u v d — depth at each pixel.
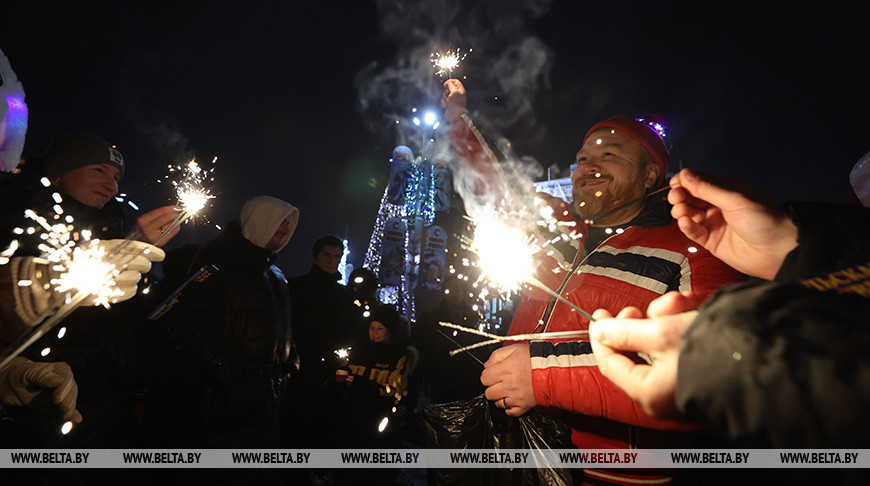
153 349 2.65
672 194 0.90
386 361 4.05
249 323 2.66
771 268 0.83
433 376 4.16
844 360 0.37
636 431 1.36
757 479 0.91
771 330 0.40
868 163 1.27
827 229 0.71
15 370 1.30
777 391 0.38
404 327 4.14
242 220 2.98
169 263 3.62
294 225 3.21
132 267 1.32
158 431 2.69
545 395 1.34
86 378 2.05
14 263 1.21
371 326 4.07
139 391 2.71
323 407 3.92
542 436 1.47
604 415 1.25
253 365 2.67
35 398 1.34
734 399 0.39
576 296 1.46
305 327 3.99
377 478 3.81
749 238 0.79
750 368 0.39
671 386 0.47
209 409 2.56
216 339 2.57
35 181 1.91
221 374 2.54
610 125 1.73
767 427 0.38
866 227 0.70
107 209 2.35
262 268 2.89
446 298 4.23
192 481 2.50
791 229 0.77
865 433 0.36
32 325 1.22
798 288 0.43
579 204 1.73
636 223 1.57
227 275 2.70
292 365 3.17
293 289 4.13
